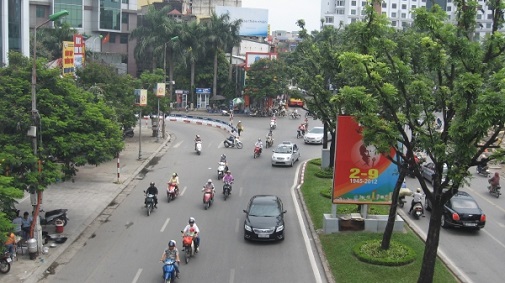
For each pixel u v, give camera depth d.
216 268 17.77
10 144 18.55
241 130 54.38
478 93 12.68
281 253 19.38
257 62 71.25
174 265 16.28
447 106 14.54
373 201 20.98
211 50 76.75
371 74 14.52
